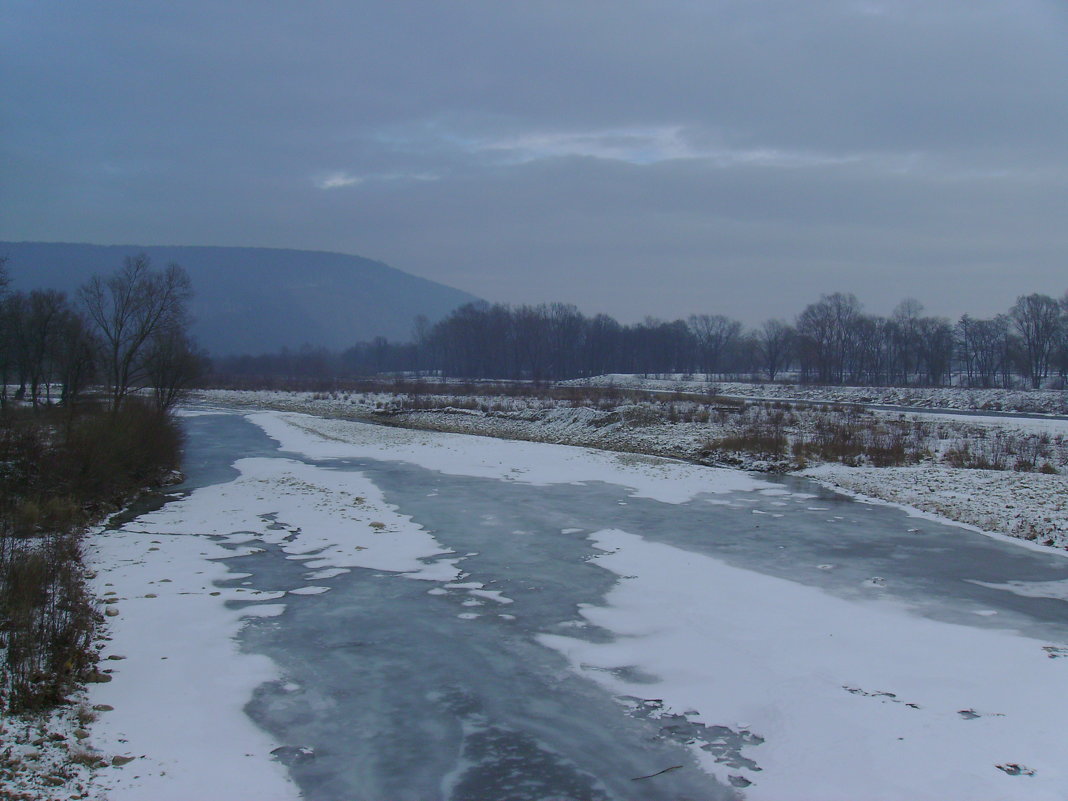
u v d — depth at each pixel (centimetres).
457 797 885
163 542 2022
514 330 13600
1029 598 1611
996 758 958
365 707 1110
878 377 10219
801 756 973
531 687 1183
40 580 1420
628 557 1917
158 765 917
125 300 4391
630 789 904
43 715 999
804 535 2156
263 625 1427
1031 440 3691
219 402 8212
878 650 1320
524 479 3089
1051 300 8919
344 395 8388
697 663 1269
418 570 1802
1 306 5431
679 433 4319
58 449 2520
